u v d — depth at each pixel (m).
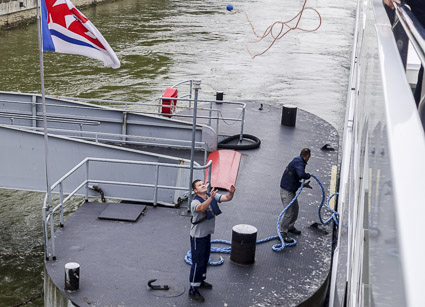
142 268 8.59
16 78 27.75
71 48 9.54
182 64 32.12
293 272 8.73
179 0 64.12
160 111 17.53
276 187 12.48
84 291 7.86
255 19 51.75
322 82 30.22
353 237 3.12
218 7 59.03
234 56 35.31
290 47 39.78
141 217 10.43
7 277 11.01
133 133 15.41
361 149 2.99
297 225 10.42
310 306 8.05
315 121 18.06
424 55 1.25
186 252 9.20
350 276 3.24
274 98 26.53
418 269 0.67
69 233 9.59
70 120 15.78
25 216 13.88
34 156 11.71
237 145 14.81
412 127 1.02
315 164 14.12
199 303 7.70
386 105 1.24
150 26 45.09
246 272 8.62
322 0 70.75
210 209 7.61
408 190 0.80
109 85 26.91
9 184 11.90
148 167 11.38
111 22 46.34
